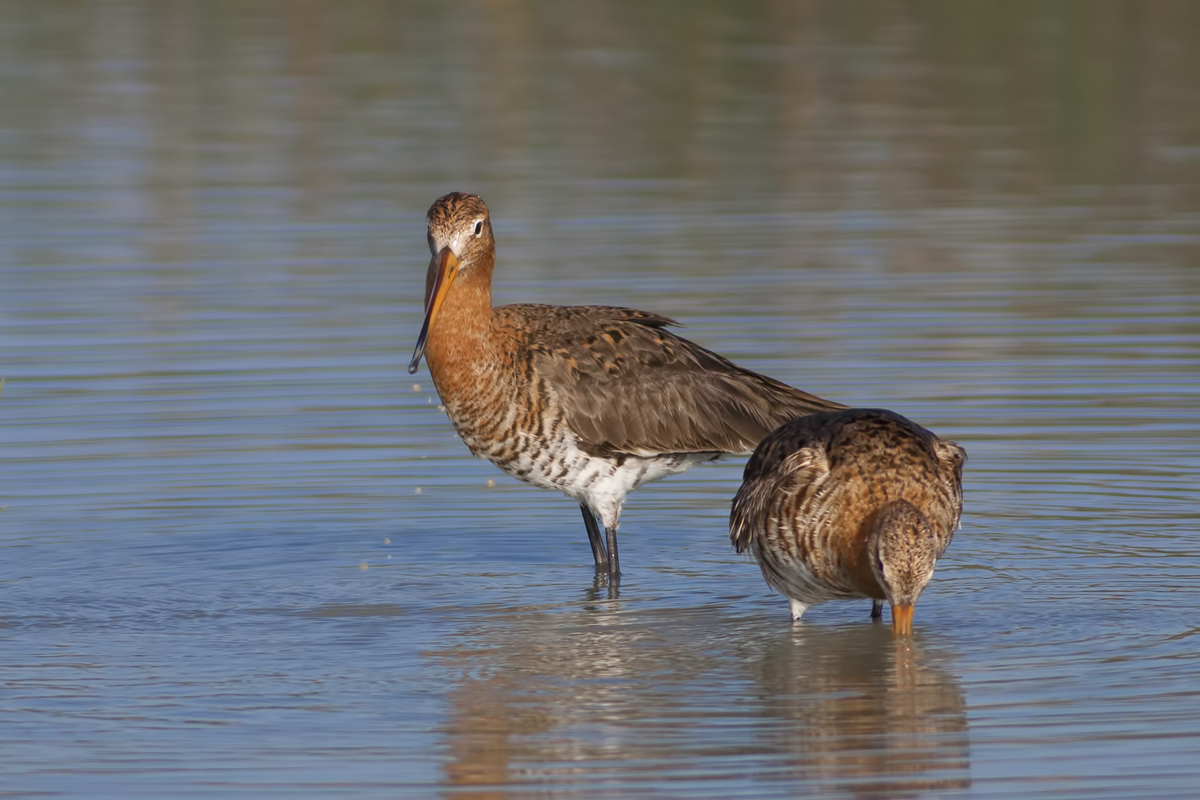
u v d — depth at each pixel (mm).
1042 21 40781
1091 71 35312
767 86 34281
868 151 28891
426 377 18547
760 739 10359
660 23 41406
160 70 36438
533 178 27109
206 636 12391
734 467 16953
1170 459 15828
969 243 23203
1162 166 27672
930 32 39812
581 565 14203
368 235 23984
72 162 28516
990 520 14672
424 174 27438
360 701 11070
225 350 19297
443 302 13812
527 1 44719
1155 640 11898
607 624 12680
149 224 24688
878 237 23531
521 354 13969
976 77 34969
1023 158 28359
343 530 14828
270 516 15062
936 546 11688
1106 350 18734
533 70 36094
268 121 31625
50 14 43281
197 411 17453
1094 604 12711
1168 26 39812
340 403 17766
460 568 14078
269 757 10133
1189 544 14023
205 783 9742
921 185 26609
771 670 11617
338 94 33906
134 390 18016
